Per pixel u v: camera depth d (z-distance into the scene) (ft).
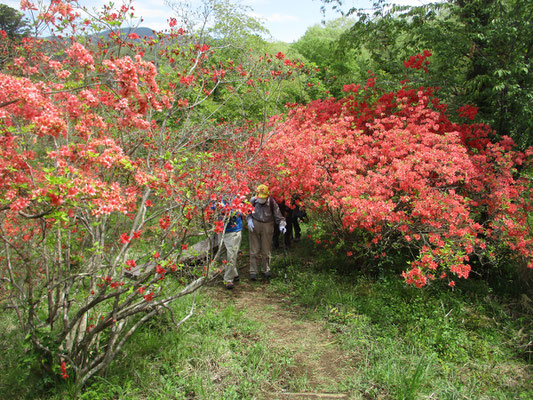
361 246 18.49
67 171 7.73
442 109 20.58
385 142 17.93
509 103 19.35
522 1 19.83
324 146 18.11
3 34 13.98
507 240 16.47
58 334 10.52
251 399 10.50
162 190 10.84
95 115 9.94
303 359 12.52
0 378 10.50
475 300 16.42
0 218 9.78
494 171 18.16
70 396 9.59
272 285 18.58
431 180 17.42
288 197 19.24
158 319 13.79
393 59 28.07
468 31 21.65
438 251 14.07
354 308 15.58
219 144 20.65
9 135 8.53
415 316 14.58
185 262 15.53
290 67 20.31
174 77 15.17
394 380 11.14
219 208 11.67
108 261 11.12
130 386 10.57
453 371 11.92
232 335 13.74
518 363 12.66
